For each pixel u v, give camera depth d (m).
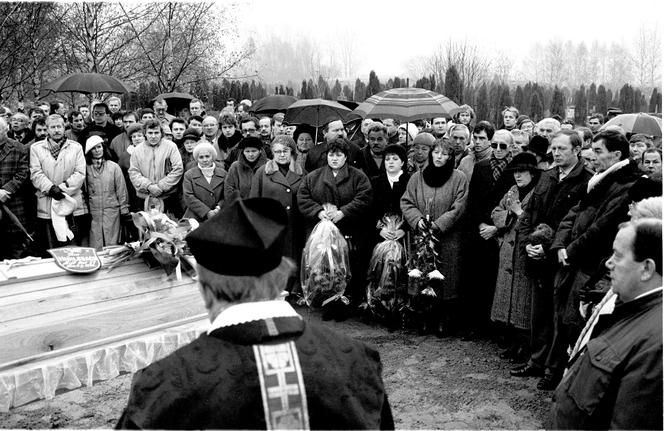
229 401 1.62
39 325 4.09
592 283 3.78
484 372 4.87
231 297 1.76
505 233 5.14
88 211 7.55
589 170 4.95
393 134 8.11
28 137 9.27
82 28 13.54
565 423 2.52
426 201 5.62
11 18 12.05
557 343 4.47
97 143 7.49
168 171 7.38
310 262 5.71
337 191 5.98
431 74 16.28
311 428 1.67
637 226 2.40
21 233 7.23
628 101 17.61
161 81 13.72
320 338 1.81
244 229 1.73
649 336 2.24
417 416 4.17
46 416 3.99
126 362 4.36
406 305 5.71
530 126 8.27
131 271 4.69
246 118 7.91
